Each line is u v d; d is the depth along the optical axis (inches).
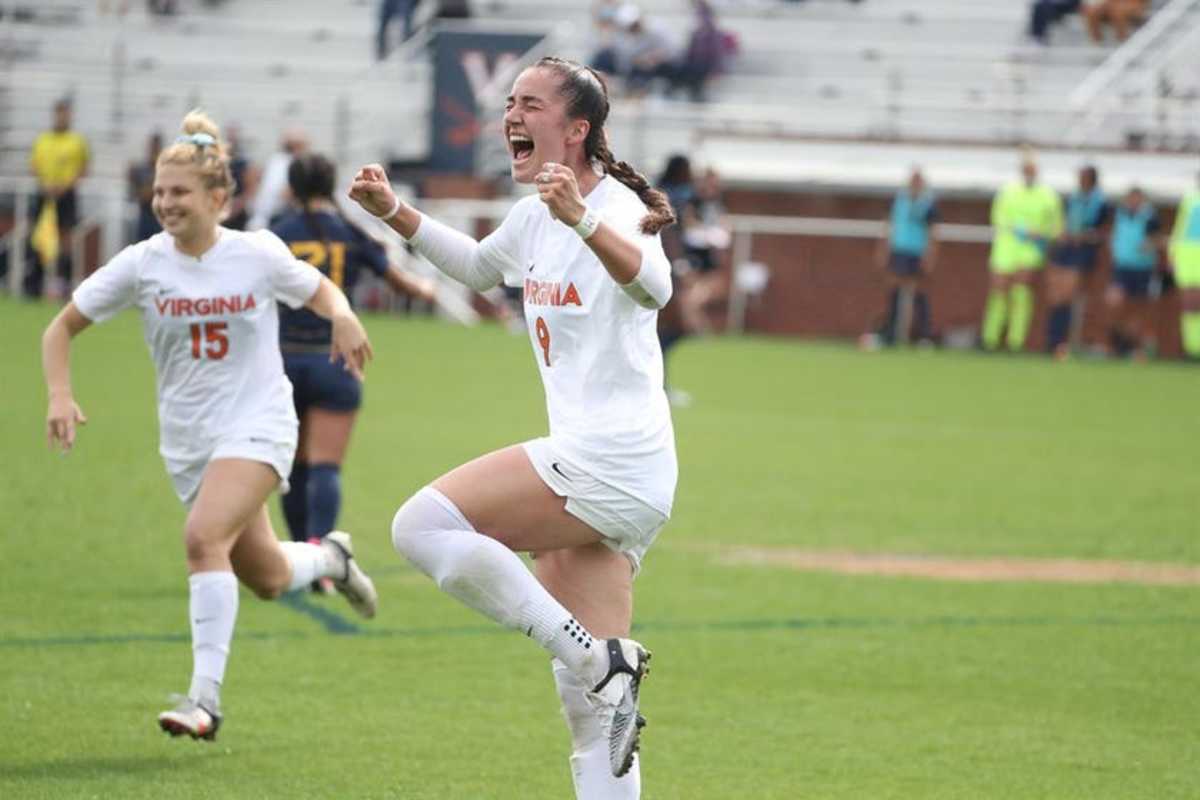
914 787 933.2
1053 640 1298.0
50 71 4982.8
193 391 986.1
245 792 887.1
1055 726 1065.5
